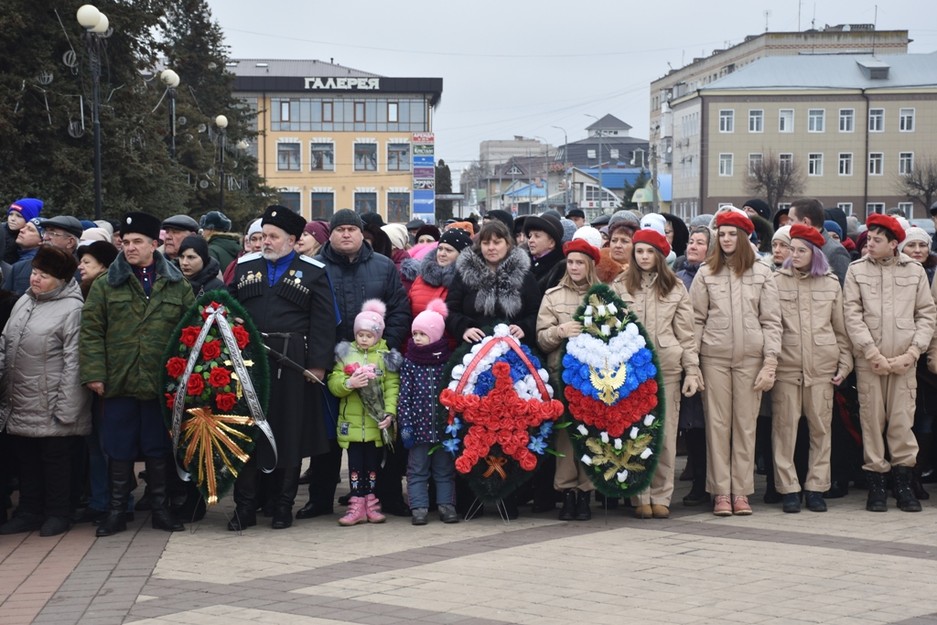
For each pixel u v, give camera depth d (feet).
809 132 243.60
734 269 28.09
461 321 27.50
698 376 27.68
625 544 24.68
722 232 28.27
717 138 245.04
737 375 27.84
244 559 23.79
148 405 26.61
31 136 92.89
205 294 26.45
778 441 28.45
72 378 26.37
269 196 170.81
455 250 28.66
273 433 26.50
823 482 28.50
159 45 107.96
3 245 33.83
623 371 26.68
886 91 241.55
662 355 27.55
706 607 19.60
